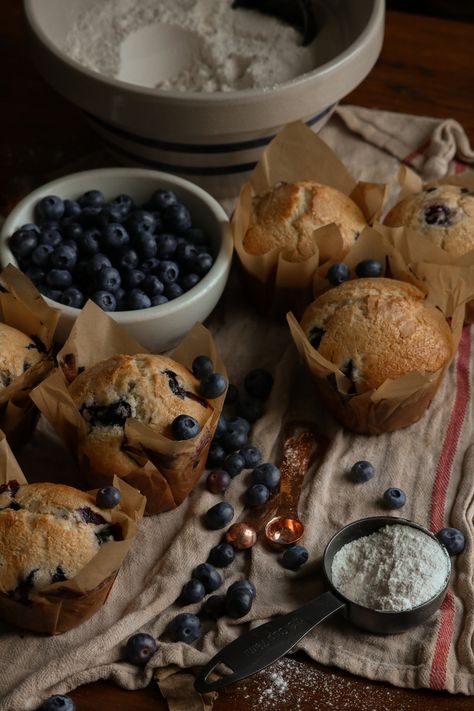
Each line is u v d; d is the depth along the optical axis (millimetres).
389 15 1290
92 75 1080
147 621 938
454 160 1203
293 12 1189
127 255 1047
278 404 1039
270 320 1102
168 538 980
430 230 1062
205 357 995
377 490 1000
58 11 1175
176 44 1181
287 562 960
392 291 1021
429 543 948
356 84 1122
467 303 1061
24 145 1199
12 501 924
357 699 910
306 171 1114
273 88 1081
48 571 904
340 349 1002
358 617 925
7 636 934
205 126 1088
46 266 1051
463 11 1482
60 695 905
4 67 1246
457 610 943
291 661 924
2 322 1017
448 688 910
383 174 1193
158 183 1098
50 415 970
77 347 999
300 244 1057
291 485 1004
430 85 1246
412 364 998
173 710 902
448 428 1030
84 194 1093
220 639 930
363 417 1013
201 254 1062
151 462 954
